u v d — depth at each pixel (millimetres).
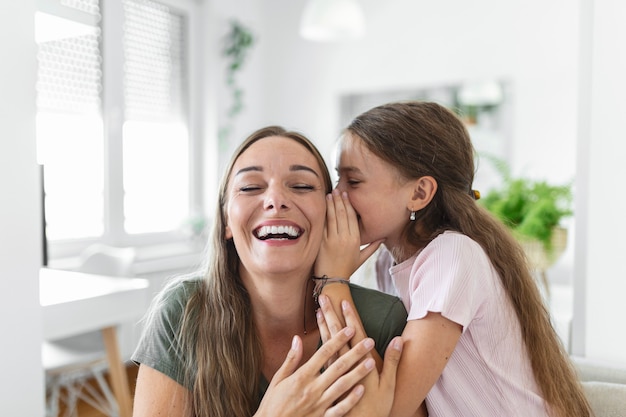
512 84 3855
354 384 956
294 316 1110
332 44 4570
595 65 1463
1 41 1388
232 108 4527
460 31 4035
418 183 1161
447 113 1229
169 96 4137
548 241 2164
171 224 4207
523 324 1172
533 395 1135
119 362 2273
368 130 1159
